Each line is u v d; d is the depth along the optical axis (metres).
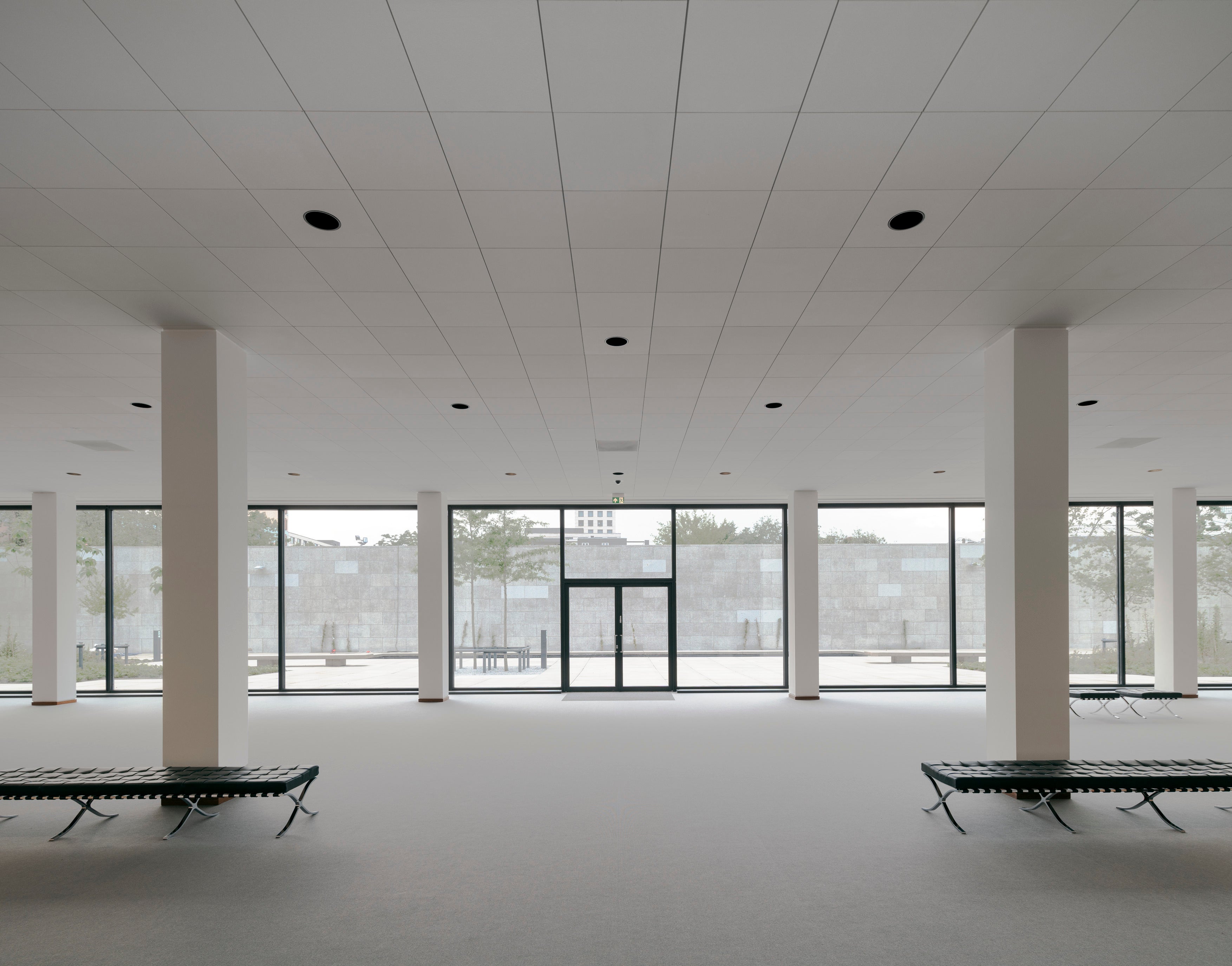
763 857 4.62
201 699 4.98
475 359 5.47
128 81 2.42
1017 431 5.00
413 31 2.21
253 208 3.27
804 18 2.17
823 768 7.20
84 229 3.45
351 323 4.73
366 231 3.50
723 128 2.71
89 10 2.11
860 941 3.45
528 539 14.11
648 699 12.45
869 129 2.73
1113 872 4.25
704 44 2.28
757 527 14.24
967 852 4.64
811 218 3.41
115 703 12.48
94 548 14.14
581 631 13.94
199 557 4.93
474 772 7.07
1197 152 2.88
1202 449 9.05
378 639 13.97
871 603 14.42
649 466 10.21
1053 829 5.04
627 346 5.21
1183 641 12.70
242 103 2.54
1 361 5.43
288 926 3.64
